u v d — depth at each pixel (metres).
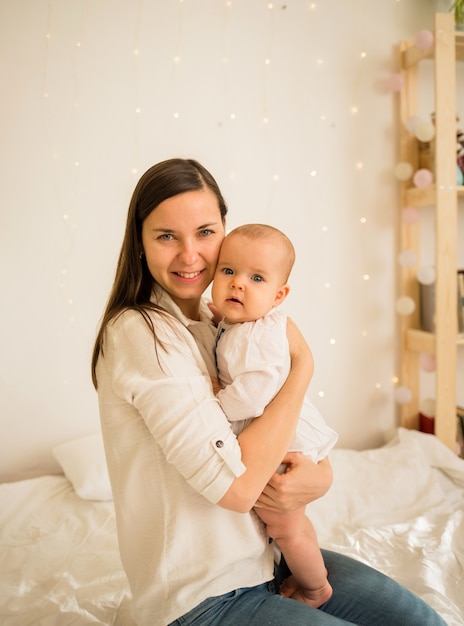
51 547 1.61
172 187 0.91
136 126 2.24
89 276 2.27
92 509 1.84
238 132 2.32
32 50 2.15
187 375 0.86
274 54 2.32
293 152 2.37
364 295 2.48
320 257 2.43
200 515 0.90
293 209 2.39
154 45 2.23
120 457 0.92
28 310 2.24
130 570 0.93
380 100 2.42
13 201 2.19
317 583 1.02
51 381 2.28
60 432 2.30
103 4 2.19
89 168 2.23
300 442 1.02
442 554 1.52
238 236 1.01
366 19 2.38
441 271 2.22
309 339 2.46
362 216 2.45
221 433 0.84
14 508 1.86
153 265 0.95
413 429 2.53
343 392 2.51
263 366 0.91
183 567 0.88
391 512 1.87
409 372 2.51
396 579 1.42
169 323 0.91
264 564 0.98
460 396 2.60
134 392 0.86
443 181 2.19
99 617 1.29
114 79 2.22
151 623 0.89
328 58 2.36
